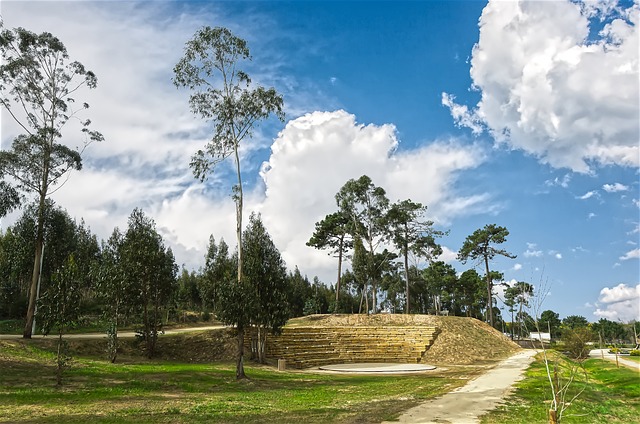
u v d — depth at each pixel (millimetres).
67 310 18312
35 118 29766
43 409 13836
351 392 18891
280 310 26844
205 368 25156
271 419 12805
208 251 58969
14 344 24578
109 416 12898
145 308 28656
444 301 90562
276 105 25781
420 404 15531
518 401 16125
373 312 52281
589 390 19766
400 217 56094
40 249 29172
